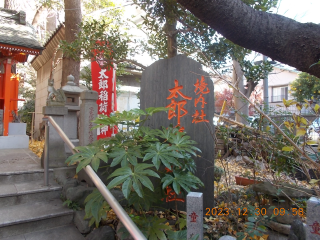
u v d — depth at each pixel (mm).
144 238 1557
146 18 4875
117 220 3031
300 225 2186
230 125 3832
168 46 4770
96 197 2475
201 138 3566
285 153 3191
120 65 7961
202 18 2461
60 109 4039
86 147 2695
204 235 2957
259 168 3160
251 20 2322
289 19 2371
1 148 6555
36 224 2840
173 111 3793
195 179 2754
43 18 15570
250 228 2512
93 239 2617
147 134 2955
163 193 3006
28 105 14773
